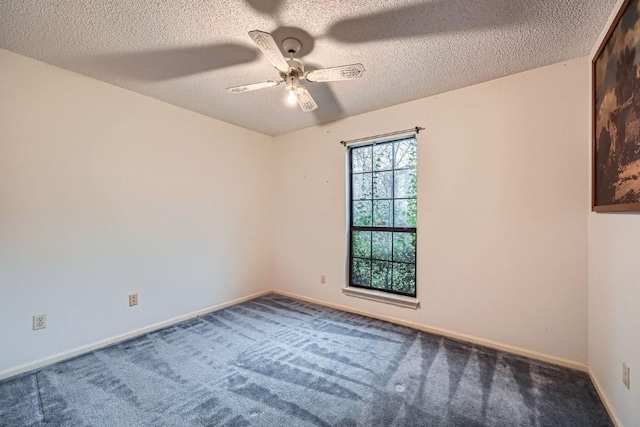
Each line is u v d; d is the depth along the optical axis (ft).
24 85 6.77
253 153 12.50
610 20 5.29
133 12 5.26
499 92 7.77
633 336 4.39
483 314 8.03
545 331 7.17
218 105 9.71
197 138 10.38
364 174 10.80
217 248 11.05
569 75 6.88
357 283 10.96
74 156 7.55
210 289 10.80
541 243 7.23
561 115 6.98
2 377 6.39
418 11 5.25
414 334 8.72
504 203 7.71
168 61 6.98
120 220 8.42
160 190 9.36
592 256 6.40
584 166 6.73
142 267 8.91
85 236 7.74
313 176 11.87
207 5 5.08
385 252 10.26
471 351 7.63
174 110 9.70
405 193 9.84
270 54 5.26
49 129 7.14
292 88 6.23
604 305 5.62
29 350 6.82
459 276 8.40
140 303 8.85
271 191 13.26
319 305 11.51
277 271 13.16
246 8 5.16
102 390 5.98
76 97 7.57
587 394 5.79
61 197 7.34
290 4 5.05
